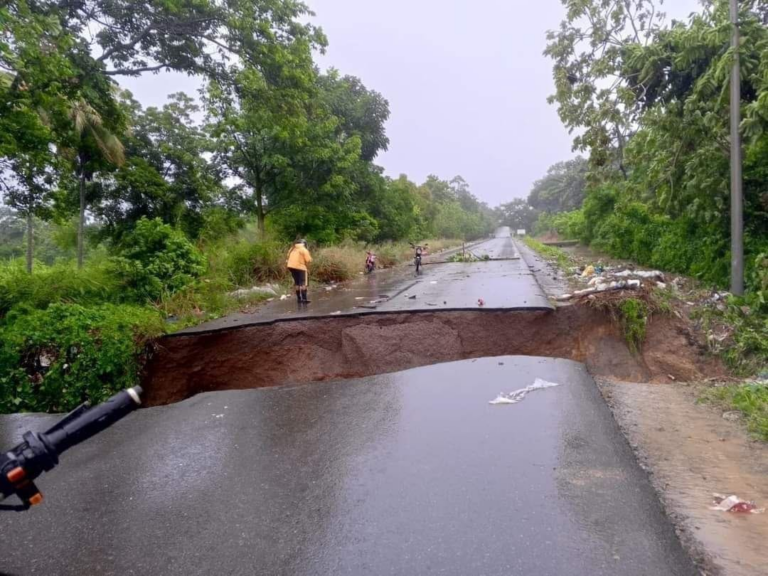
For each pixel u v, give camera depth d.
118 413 1.71
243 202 20.92
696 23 9.40
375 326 8.25
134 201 19.86
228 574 2.58
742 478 3.43
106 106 12.89
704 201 9.99
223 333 8.31
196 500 3.39
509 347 7.89
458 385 5.53
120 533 3.04
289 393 5.86
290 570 2.57
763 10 9.67
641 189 11.88
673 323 7.20
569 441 3.93
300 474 3.67
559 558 2.51
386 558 2.59
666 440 4.13
